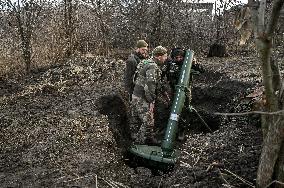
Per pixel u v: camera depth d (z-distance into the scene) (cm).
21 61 893
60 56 943
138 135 584
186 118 679
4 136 529
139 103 587
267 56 291
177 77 593
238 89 695
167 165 494
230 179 376
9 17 891
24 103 664
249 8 286
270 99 312
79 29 1016
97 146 495
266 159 324
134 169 490
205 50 1173
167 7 1109
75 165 444
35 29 920
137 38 1108
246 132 486
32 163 450
